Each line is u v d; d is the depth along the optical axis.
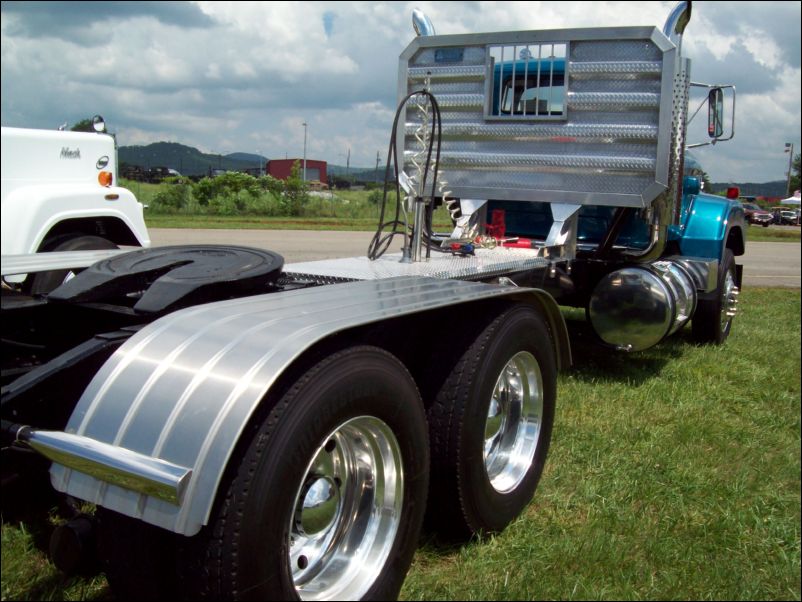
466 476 2.77
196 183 25.72
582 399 4.86
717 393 5.16
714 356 6.30
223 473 1.87
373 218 25.66
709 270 6.13
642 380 5.42
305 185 27.03
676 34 4.83
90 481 1.93
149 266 2.83
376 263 3.69
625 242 5.94
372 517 2.38
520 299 3.24
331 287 2.78
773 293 11.02
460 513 2.79
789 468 3.90
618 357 6.13
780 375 5.79
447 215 5.69
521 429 3.30
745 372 5.79
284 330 2.07
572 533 3.04
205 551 1.85
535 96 5.29
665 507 3.34
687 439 4.20
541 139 5.17
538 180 5.21
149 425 1.88
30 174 4.94
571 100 5.05
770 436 4.36
